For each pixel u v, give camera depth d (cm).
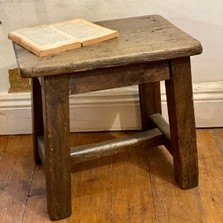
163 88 145
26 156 140
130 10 136
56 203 108
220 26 138
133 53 96
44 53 96
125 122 151
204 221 108
